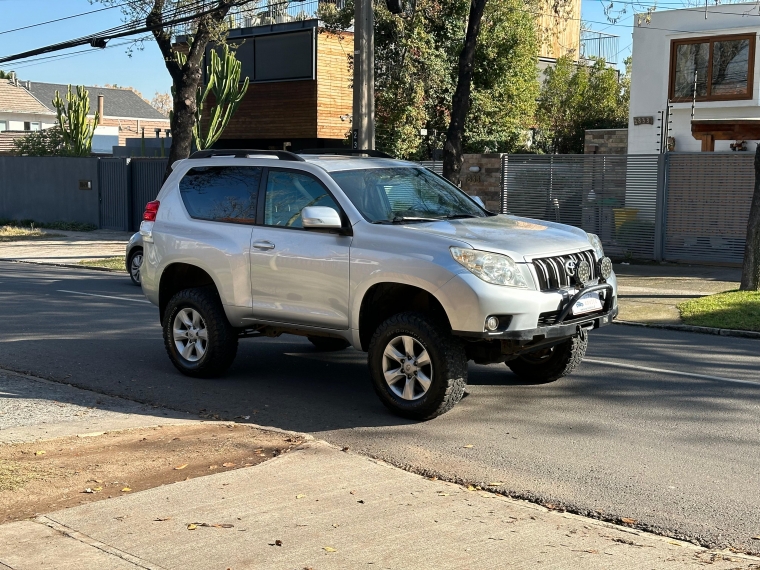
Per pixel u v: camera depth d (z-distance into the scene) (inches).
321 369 358.3
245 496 201.9
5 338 426.0
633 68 983.6
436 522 187.8
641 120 980.6
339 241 293.1
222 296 324.5
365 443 257.3
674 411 292.4
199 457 233.9
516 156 849.5
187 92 831.1
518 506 201.0
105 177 1198.3
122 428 263.7
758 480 223.5
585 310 282.2
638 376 346.0
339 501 199.6
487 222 302.4
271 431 262.4
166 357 381.1
